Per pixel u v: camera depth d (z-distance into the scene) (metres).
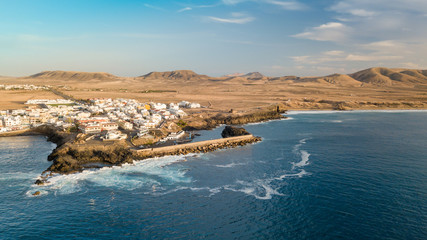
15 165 121.44
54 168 115.19
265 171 116.12
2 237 69.94
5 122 195.00
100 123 183.25
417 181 101.88
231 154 142.50
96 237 70.88
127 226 75.81
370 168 116.94
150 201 89.88
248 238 70.88
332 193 93.94
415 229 72.69
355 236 70.75
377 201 87.56
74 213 82.12
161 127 194.25
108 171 115.75
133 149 138.62
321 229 73.94
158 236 71.62
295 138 178.75
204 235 72.12
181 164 125.94
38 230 73.38
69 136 162.12
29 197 91.56
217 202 89.31
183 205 87.44
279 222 77.69
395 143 160.38
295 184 102.12
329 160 129.25
